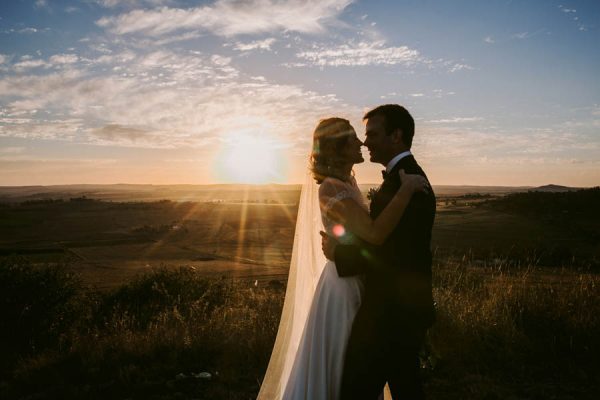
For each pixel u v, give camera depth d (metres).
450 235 60.25
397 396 2.58
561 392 3.86
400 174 2.48
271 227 144.75
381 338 2.46
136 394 4.09
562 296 5.34
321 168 2.71
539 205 88.38
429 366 4.37
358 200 2.76
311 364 2.70
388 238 2.49
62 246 106.25
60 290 10.76
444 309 5.17
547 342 4.66
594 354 4.46
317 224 3.12
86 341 5.56
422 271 2.48
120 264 74.31
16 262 10.97
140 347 5.12
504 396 3.80
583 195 87.69
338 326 2.67
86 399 4.02
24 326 9.88
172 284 12.62
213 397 3.97
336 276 2.72
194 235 128.25
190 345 5.06
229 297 11.27
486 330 4.79
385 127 2.59
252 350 4.82
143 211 192.88
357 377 2.53
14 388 4.42
